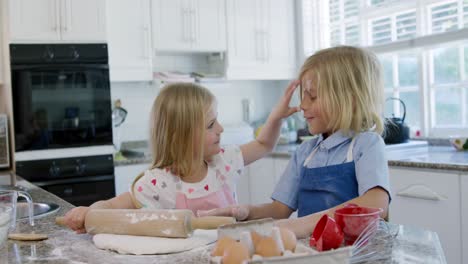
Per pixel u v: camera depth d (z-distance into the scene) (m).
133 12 3.38
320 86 1.21
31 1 2.97
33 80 2.98
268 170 3.42
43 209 1.52
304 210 1.28
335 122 1.20
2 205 1.14
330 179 1.21
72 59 3.06
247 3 3.85
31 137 2.98
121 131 3.71
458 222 2.22
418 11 3.16
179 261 0.86
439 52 3.11
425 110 3.20
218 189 1.35
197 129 1.26
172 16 3.52
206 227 0.95
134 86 3.76
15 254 0.96
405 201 2.46
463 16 2.87
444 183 2.27
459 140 2.80
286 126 3.95
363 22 3.64
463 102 2.99
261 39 3.92
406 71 3.35
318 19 4.05
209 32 3.68
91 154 3.11
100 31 3.14
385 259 0.83
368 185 1.11
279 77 4.04
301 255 0.66
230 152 1.45
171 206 1.29
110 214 1.02
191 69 4.01
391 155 2.68
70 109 3.07
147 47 3.43
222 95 4.14
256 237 0.76
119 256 0.91
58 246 1.01
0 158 3.11
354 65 1.20
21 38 2.96
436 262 0.81
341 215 0.88
